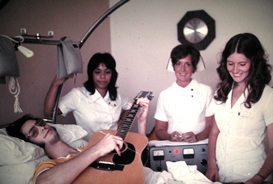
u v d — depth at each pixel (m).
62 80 1.74
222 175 1.58
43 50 2.26
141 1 3.48
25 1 2.03
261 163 1.49
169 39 3.45
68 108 2.03
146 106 1.80
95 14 3.21
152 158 1.76
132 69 3.61
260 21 3.09
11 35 1.88
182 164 1.57
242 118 1.48
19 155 1.43
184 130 2.15
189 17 3.21
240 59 1.38
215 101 1.66
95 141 1.53
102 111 2.10
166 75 3.53
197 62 2.08
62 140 1.75
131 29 3.55
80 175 1.23
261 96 1.40
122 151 1.42
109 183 1.18
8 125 1.71
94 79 2.08
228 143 1.54
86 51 2.99
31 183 1.37
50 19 2.35
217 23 3.20
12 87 1.37
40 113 2.25
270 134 1.39
